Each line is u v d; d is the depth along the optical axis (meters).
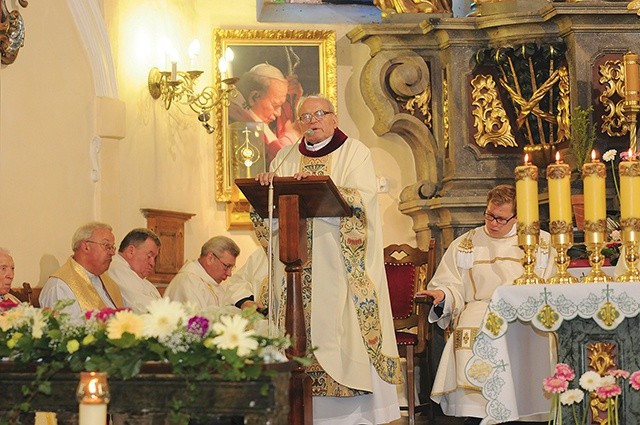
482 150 11.91
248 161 8.40
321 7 12.69
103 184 9.88
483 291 8.94
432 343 10.98
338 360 7.62
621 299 6.16
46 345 4.96
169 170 11.37
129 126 10.54
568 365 6.27
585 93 11.37
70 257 8.22
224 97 11.37
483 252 9.02
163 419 4.84
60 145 9.19
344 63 12.60
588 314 6.19
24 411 4.93
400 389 9.89
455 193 11.81
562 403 6.16
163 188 11.20
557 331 6.37
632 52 11.40
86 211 9.62
